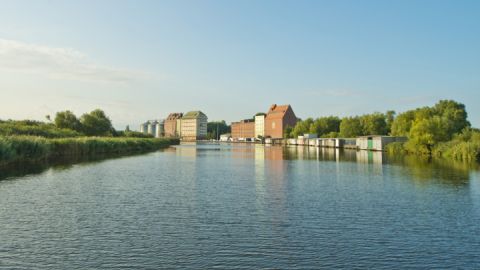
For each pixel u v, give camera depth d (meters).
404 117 120.06
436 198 30.53
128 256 16.62
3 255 16.62
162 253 17.05
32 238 18.98
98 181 38.97
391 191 33.94
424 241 19.11
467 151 69.75
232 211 25.39
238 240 19.03
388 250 17.72
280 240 19.06
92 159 69.62
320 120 196.38
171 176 44.44
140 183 38.06
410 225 22.11
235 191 33.56
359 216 24.19
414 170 52.25
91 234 19.77
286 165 61.81
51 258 16.31
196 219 23.09
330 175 46.44
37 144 59.66
